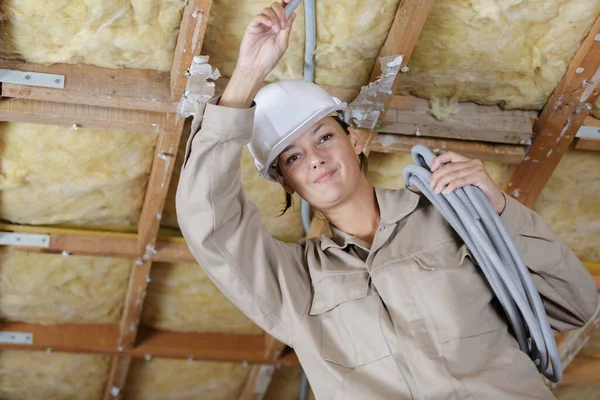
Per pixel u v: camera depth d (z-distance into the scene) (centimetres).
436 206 157
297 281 161
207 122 147
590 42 263
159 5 248
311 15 252
